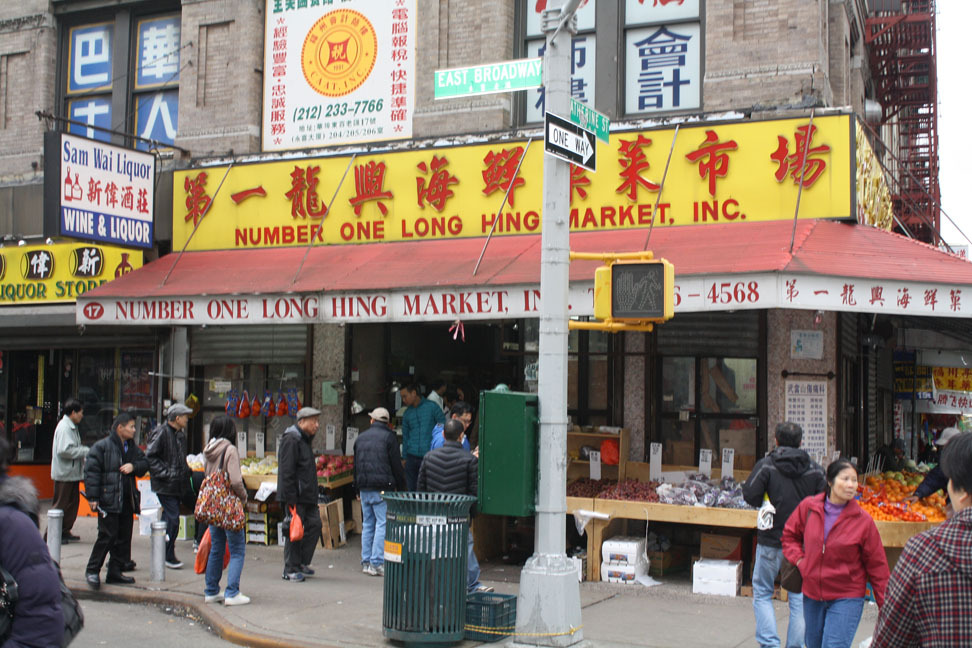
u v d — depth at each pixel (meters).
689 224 10.20
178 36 14.08
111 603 8.95
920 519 8.70
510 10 11.88
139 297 11.35
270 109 13.09
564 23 6.99
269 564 10.58
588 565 9.70
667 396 10.77
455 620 7.17
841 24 12.72
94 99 14.62
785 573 6.04
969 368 17.89
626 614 8.30
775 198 9.85
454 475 8.27
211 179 12.83
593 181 10.67
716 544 9.56
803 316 10.10
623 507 9.51
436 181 11.43
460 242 11.19
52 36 14.80
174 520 10.08
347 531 12.20
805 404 10.05
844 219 9.60
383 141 12.32
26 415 15.41
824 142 9.70
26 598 3.41
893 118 23.86
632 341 10.88
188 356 13.49
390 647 7.17
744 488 6.89
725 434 10.48
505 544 11.04
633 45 11.37
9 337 14.60
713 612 8.41
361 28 12.59
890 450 13.09
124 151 12.52
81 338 14.14
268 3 13.20
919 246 9.28
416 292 9.76
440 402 12.12
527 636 6.74
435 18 12.07
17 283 14.34
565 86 7.00
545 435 6.92
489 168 11.18
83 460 11.46
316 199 12.12
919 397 17.12
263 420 13.08
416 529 7.14
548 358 6.97
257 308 10.67
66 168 11.71
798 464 6.72
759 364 10.20
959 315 8.41
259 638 7.42
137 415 14.39
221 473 8.41
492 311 9.38
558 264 7.01
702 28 11.03
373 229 11.77
